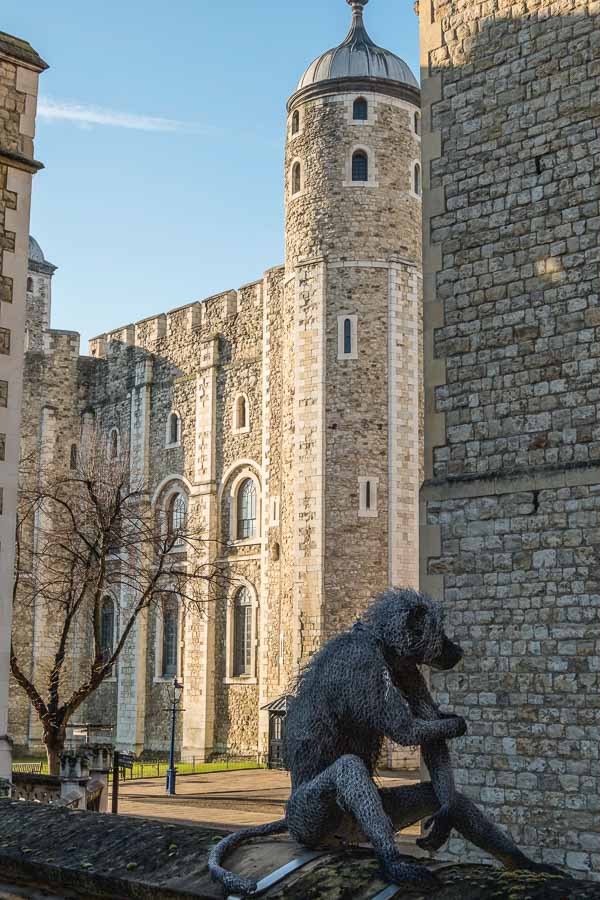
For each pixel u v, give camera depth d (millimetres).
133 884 3631
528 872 3113
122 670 39312
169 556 37969
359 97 31094
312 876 3307
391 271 30375
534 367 11820
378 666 3756
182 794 24203
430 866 3262
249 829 3771
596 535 11023
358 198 30656
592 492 11117
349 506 29344
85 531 27266
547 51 12156
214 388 37625
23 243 14047
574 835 10648
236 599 35844
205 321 38688
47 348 42625
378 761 3873
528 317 11945
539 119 12141
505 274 12211
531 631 11367
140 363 41031
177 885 3508
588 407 11312
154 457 40094
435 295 12812
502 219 12320
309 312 30594
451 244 12758
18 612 40406
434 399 12664
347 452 29609
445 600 12141
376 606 3982
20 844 4223
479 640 11766
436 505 12406
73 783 13945
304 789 3588
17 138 14156
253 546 35281
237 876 3359
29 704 39906
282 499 31062
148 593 23359
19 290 13906
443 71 13133
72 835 4191
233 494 36438
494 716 11500
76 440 42812
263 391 34906
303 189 31406
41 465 41312
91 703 40938
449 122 12992
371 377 29906
